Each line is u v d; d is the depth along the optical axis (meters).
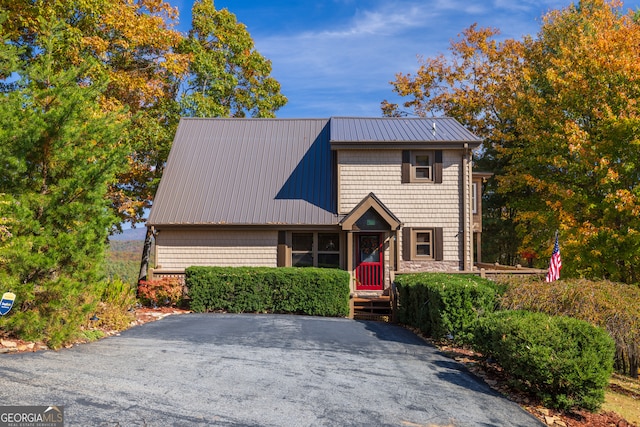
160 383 6.46
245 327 11.33
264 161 19.44
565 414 6.63
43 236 7.74
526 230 25.03
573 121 19.92
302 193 18.28
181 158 19.56
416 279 13.05
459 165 17.91
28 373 6.37
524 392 7.21
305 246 17.88
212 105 24.67
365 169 17.94
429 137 17.84
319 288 14.55
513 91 26.53
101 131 9.07
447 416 6.01
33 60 16.41
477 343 8.48
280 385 6.73
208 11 26.62
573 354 6.73
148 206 23.98
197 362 7.68
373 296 17.41
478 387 7.32
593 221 18.16
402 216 17.78
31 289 7.55
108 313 10.35
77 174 8.27
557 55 24.31
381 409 6.07
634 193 15.01
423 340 10.86
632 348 9.08
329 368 7.79
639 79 16.59
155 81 22.39
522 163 24.22
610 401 7.82
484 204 28.88
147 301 15.13
